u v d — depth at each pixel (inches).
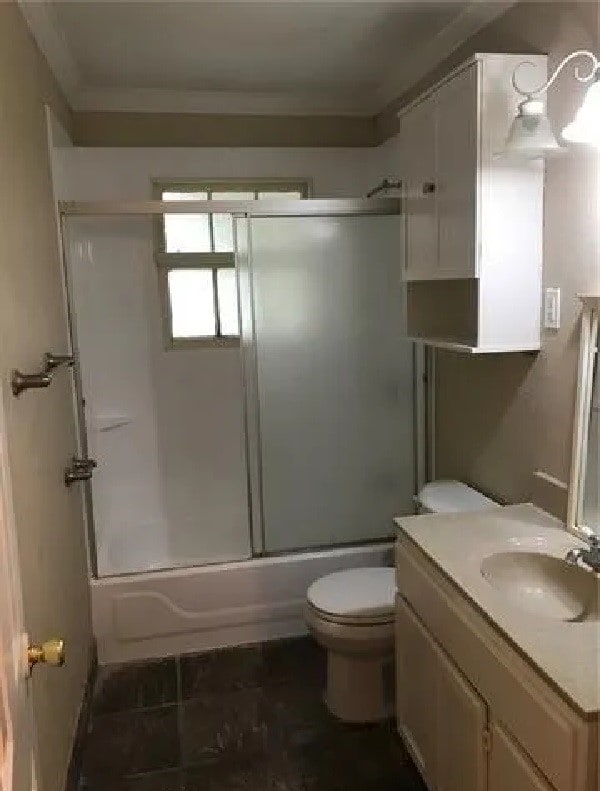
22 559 64.4
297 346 129.6
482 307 83.2
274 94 137.9
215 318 150.9
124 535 144.9
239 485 155.0
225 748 93.0
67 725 85.4
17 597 46.0
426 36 105.3
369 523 134.0
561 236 79.6
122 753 92.5
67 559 93.5
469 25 97.8
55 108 112.5
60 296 106.1
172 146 141.9
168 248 146.8
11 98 75.2
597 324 74.2
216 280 149.4
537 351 86.4
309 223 126.5
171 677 110.7
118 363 146.6
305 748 92.7
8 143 72.0
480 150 79.8
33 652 46.9
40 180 93.5
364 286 129.9
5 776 37.1
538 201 82.4
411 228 102.8
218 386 152.2
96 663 112.8
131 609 115.2
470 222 82.7
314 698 104.0
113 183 140.8
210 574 117.6
